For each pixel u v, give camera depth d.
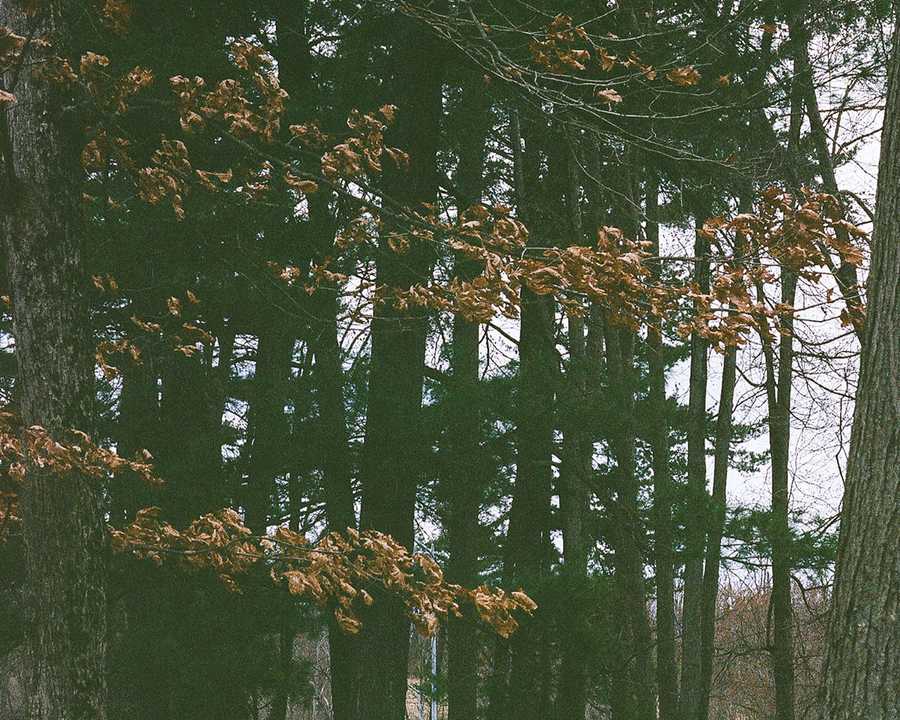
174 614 10.55
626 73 10.23
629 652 16.08
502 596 6.02
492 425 11.09
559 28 6.92
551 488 16.47
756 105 10.55
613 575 18.88
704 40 10.60
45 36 5.69
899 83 4.14
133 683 10.61
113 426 11.29
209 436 11.20
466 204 14.27
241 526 6.33
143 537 6.30
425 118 12.06
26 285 5.49
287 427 11.55
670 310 5.90
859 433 4.07
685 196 11.84
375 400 11.19
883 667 3.88
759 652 20.28
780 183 10.12
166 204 9.74
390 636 11.23
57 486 5.39
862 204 10.91
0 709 24.14
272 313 10.85
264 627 10.94
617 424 11.74
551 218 17.44
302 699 16.62
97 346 7.20
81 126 5.78
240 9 12.05
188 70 10.02
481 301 6.10
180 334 10.93
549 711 13.98
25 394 5.49
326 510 11.82
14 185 5.48
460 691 15.47
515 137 17.80
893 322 4.02
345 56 13.41
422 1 9.97
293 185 6.45
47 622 5.33
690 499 12.45
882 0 11.54
